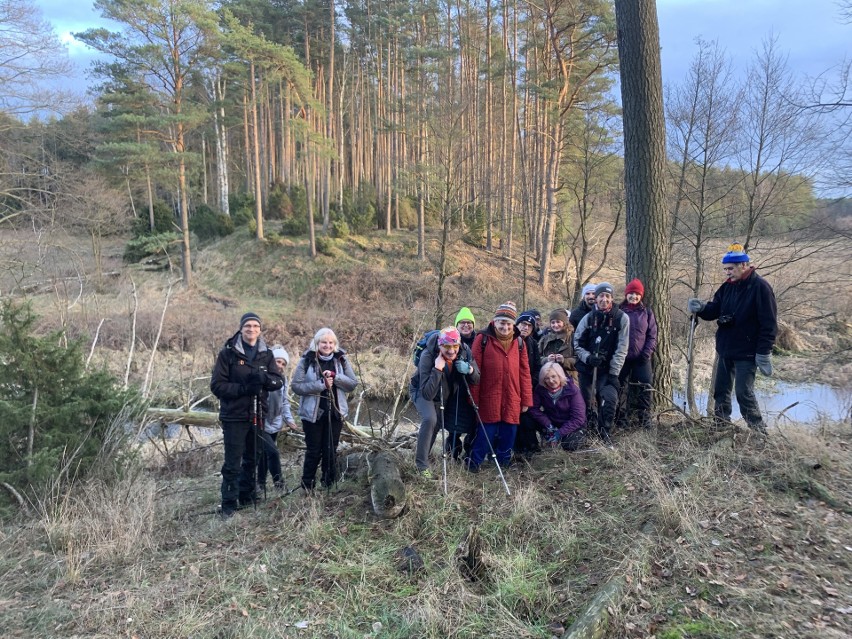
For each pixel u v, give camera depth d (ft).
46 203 56.03
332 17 104.88
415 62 99.66
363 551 13.06
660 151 19.30
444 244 41.91
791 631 9.04
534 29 80.23
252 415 16.66
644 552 11.15
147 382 27.30
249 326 16.37
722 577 10.54
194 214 119.65
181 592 12.00
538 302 73.05
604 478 14.97
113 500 16.37
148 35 79.92
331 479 17.10
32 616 11.46
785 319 51.70
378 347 56.90
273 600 11.48
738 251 17.19
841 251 34.30
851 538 11.72
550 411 17.71
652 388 17.75
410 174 76.02
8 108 51.67
